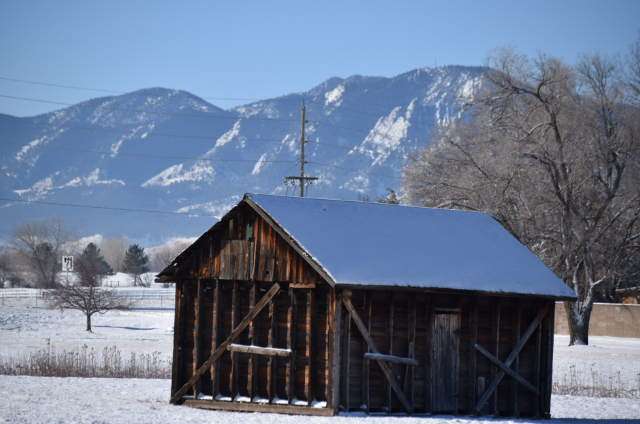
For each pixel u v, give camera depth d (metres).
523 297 45.09
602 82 102.69
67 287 116.44
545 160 99.31
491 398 44.81
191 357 46.03
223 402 43.81
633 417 48.41
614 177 105.62
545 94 100.75
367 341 41.62
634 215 103.44
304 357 42.00
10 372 59.31
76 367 62.34
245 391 43.75
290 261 42.66
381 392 42.28
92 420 38.72
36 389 50.28
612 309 121.12
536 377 45.88
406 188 114.56
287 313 42.72
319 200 45.81
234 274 44.47
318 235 42.78
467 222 49.28
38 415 40.00
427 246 45.38
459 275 43.84
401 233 45.75
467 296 44.44
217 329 44.84
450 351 43.97
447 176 106.38
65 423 37.66
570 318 101.94
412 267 43.00
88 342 87.38
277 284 42.88
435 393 43.44
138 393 50.09
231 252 44.72
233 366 43.84
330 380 40.94
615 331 120.75
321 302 41.84
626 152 100.25
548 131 101.94
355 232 44.31
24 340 88.50
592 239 101.38
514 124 101.94
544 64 101.50
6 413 40.41
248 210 44.50
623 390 61.03
